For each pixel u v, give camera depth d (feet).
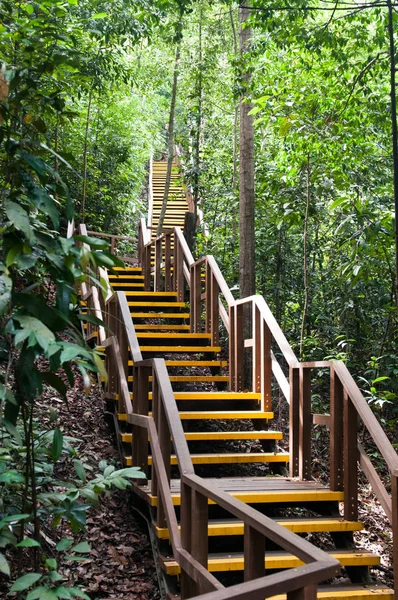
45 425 15.70
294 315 26.99
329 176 22.04
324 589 10.89
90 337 21.20
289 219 21.76
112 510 13.52
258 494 12.40
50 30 8.34
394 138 14.35
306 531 11.89
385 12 19.16
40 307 6.36
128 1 23.90
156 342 20.76
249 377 23.43
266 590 5.11
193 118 35.09
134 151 45.57
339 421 13.17
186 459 10.02
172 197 45.03
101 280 7.35
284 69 22.12
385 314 25.58
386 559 14.51
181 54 36.91
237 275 29.32
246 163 23.17
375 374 22.62
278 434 15.48
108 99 38.06
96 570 11.07
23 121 7.93
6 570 6.07
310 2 18.72
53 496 7.91
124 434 14.75
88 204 39.78
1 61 7.43
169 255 26.81
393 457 10.92
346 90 21.11
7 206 6.32
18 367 6.42
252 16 18.85
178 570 10.25
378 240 19.76
